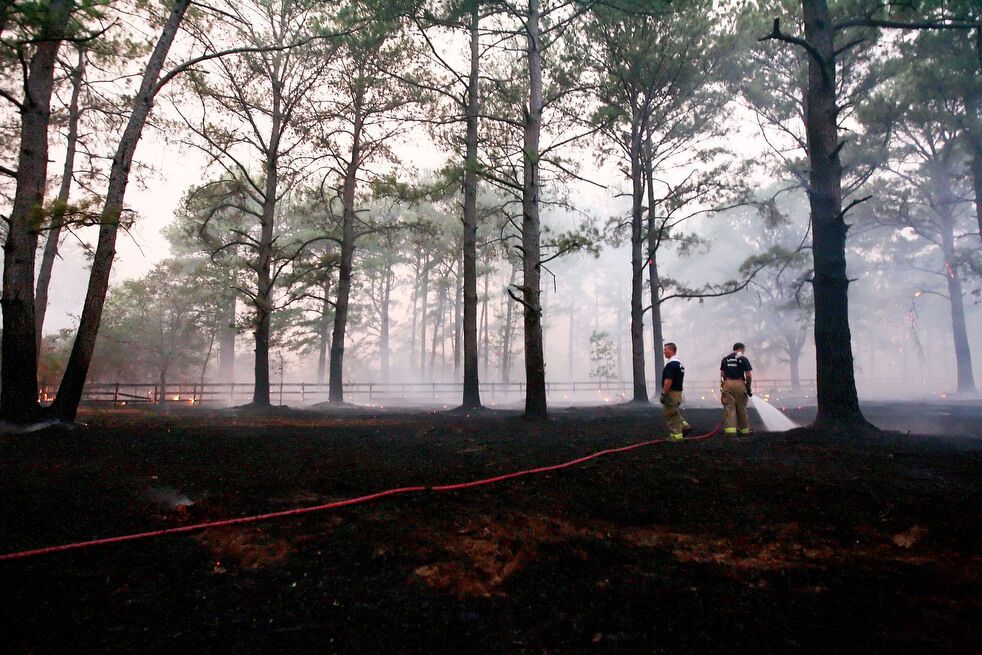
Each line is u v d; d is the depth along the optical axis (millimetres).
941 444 7652
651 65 17719
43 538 3168
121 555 3018
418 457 6320
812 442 7848
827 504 4305
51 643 2051
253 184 17047
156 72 9891
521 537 3471
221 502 4105
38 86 9570
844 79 17688
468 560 3076
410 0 12242
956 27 8797
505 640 2176
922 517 3957
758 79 18578
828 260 9188
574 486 4836
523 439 8336
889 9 13070
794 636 2238
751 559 3186
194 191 17531
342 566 2963
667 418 8430
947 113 19297
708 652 2094
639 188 19844
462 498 4406
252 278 24109
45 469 5082
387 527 3627
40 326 15328
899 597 2660
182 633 2168
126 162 9625
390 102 18828
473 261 16484
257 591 2613
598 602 2570
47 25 7855
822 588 2762
